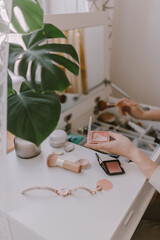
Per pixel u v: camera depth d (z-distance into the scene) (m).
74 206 0.70
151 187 0.88
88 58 1.18
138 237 0.88
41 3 1.10
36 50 0.65
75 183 0.78
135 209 0.77
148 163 0.78
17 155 0.90
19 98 0.62
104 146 0.86
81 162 0.87
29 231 0.65
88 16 1.09
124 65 1.66
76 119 1.20
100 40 1.23
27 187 0.77
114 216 0.67
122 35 1.58
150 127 1.25
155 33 1.48
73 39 1.05
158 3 1.39
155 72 1.58
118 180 0.80
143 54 1.57
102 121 1.33
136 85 1.69
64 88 0.59
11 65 0.62
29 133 0.56
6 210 0.69
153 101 1.68
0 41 0.52
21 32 0.69
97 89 1.31
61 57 0.66
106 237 0.62
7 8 0.51
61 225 0.65
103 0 1.34
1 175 0.63
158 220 0.96
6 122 0.56
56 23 0.92
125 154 0.83
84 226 0.64
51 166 0.85
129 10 1.49
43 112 0.59
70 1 1.20
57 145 0.94
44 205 0.71
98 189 0.75
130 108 1.21
